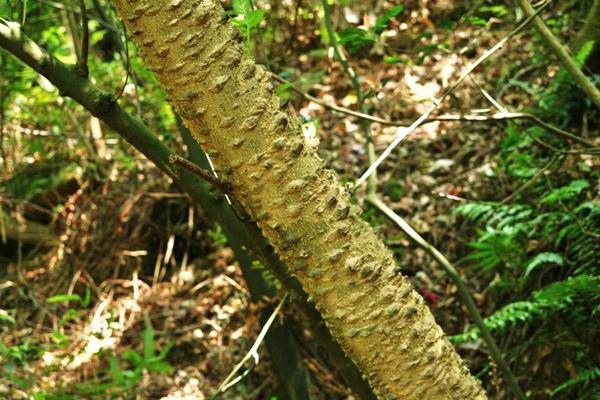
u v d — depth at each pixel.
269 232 1.46
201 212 6.22
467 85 5.61
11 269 6.57
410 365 1.45
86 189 6.76
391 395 1.47
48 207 6.82
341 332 1.46
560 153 2.91
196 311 5.59
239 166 1.42
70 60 2.60
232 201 2.01
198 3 1.39
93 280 6.32
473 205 4.05
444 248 4.87
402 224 2.78
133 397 4.97
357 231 1.44
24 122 6.82
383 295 1.44
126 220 6.38
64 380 5.16
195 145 3.46
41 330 5.97
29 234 6.66
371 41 2.70
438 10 6.28
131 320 5.69
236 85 1.40
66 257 6.45
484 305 4.45
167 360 5.38
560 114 4.68
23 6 2.00
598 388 3.64
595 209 3.73
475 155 5.27
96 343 5.46
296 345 4.28
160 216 6.38
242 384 4.91
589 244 3.82
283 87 2.65
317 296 1.46
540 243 4.10
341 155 5.75
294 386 4.22
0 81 5.59
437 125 5.58
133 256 6.32
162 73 1.42
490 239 4.04
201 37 1.39
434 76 5.84
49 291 6.29
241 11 1.98
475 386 1.51
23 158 7.01
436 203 5.10
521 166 4.49
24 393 4.97
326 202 1.43
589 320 3.74
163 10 1.38
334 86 6.30
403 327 1.44
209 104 1.40
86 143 6.72
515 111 5.02
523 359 4.07
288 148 1.41
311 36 6.68
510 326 4.18
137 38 1.41
